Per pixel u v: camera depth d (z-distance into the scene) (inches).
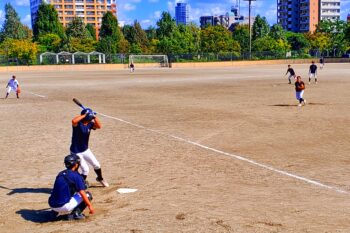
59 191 261.0
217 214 265.6
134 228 246.2
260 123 631.2
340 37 4564.5
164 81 1700.3
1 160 429.4
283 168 377.7
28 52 3299.7
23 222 264.1
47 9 4613.7
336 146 466.9
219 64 3614.7
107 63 3454.7
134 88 1363.2
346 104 848.3
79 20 4751.5
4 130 610.9
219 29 4279.0
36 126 642.8
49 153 457.7
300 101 825.5
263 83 1502.2
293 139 508.7
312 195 301.7
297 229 239.9
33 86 1542.8
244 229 240.7
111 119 698.8
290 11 7391.7
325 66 3029.0
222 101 942.4
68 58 3417.8
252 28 5191.9
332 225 245.4
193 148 466.0
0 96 1172.5
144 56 3565.5
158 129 593.6
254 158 416.5
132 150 462.6
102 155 441.4
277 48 4333.2
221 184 331.6
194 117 703.7
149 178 353.4
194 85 1451.8
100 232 242.8
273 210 271.7
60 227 253.0
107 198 305.4
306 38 5014.8
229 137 526.6
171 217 262.1
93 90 1312.7
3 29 5270.7
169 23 4483.3
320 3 7032.5
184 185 330.6
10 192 326.0
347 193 305.4
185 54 3725.4
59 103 967.0
